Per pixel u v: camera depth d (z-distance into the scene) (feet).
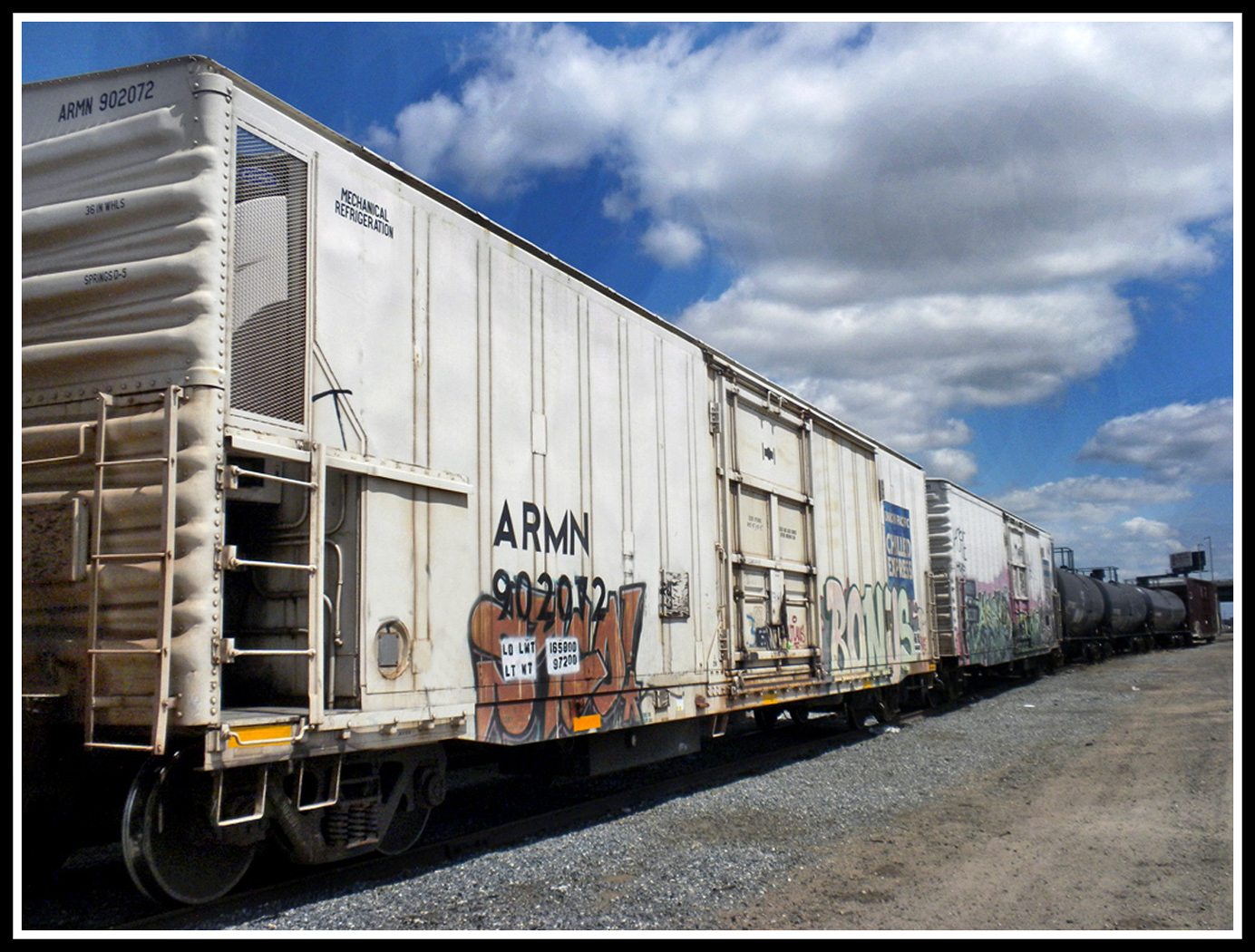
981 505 68.90
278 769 15.49
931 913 16.24
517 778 32.37
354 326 17.15
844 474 42.52
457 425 19.49
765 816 24.27
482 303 20.72
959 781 29.37
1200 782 28.09
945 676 57.67
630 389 26.40
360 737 16.30
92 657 14.02
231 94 15.24
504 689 20.02
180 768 14.75
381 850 18.62
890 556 47.52
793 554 35.99
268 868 18.49
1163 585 145.79
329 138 17.72
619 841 21.25
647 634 25.70
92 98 15.80
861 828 22.86
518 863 19.13
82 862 19.65
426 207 19.45
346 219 17.24
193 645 13.71
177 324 14.52
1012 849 20.63
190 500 13.99
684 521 28.37
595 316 25.13
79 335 15.20
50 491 15.17
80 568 14.49
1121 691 62.34
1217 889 17.54
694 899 16.96
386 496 17.42
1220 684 63.98
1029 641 78.69
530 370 22.16
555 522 22.43
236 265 15.05
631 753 25.89
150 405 14.56
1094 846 20.81
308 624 15.44
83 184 15.60
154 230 14.92
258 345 15.24
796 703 38.09
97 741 14.37
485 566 19.88
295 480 15.83
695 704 27.73
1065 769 31.07
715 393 31.32
